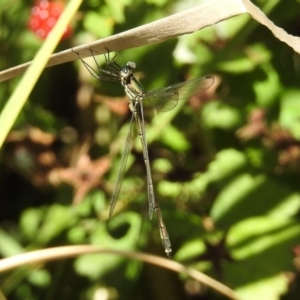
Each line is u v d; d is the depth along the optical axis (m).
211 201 0.31
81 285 0.32
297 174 0.32
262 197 0.31
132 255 0.27
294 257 0.30
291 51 0.31
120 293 0.31
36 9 0.31
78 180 0.32
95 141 0.33
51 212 0.32
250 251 0.30
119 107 0.32
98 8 0.31
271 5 0.31
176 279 0.32
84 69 0.33
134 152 0.32
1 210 0.34
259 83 0.32
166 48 0.31
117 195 0.30
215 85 0.32
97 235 0.32
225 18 0.24
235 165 0.31
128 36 0.24
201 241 0.30
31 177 0.33
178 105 0.31
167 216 0.31
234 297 0.28
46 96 0.33
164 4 0.31
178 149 0.32
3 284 0.32
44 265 0.32
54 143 0.33
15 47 0.32
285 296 0.32
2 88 0.32
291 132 0.32
